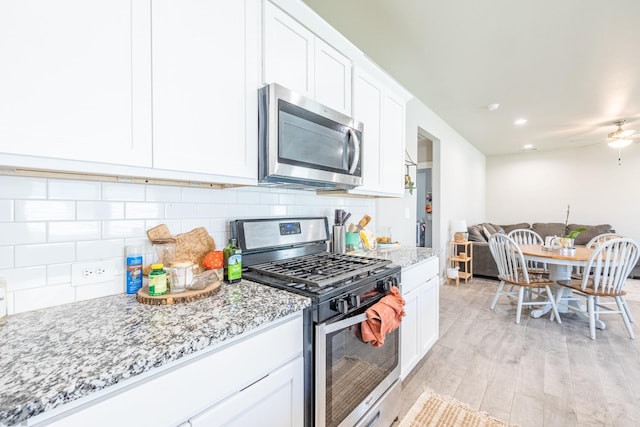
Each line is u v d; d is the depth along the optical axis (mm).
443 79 3117
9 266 893
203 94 1041
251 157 1203
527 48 2510
